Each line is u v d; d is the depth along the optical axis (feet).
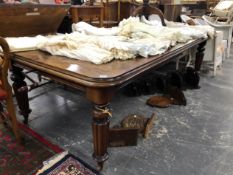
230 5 13.23
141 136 5.68
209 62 10.43
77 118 6.67
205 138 5.60
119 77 3.34
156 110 7.11
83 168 4.53
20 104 5.92
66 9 6.22
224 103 7.59
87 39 4.93
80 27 6.25
